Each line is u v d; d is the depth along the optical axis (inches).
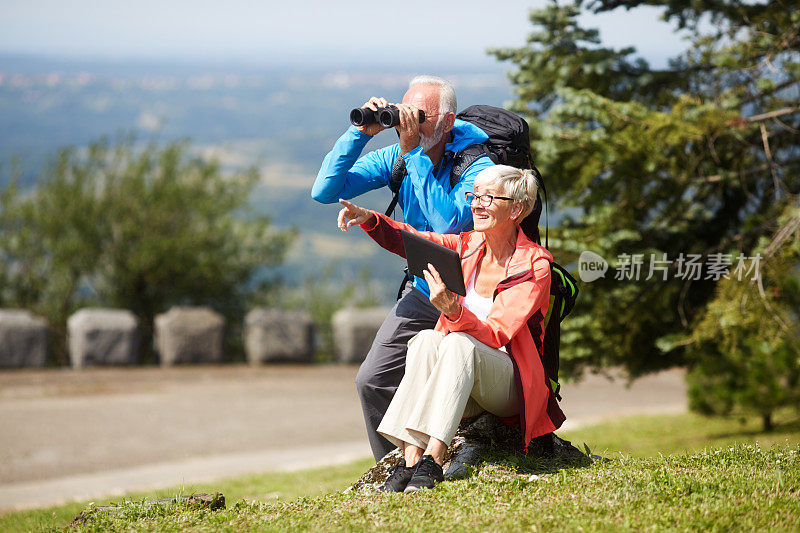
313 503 383.6
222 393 1520.7
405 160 442.3
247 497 775.7
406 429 385.1
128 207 2000.5
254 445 1160.8
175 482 930.7
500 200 396.5
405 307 445.7
